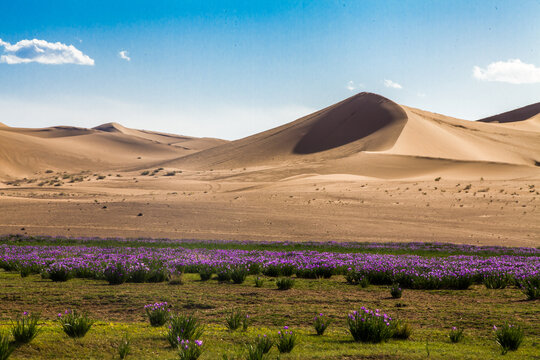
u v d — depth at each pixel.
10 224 50.31
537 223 49.91
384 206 62.38
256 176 121.19
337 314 11.09
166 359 6.92
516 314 11.18
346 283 17.08
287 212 58.69
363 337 8.37
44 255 23.27
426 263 20.53
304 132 188.88
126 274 16.36
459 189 74.94
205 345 7.75
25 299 12.41
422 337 8.82
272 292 14.52
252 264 19.78
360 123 183.25
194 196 77.94
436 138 156.00
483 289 15.76
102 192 98.25
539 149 159.50
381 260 21.41
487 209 58.19
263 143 188.25
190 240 36.97
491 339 8.70
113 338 8.05
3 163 176.88
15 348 7.01
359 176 103.12
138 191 99.62
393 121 172.75
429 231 46.31
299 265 19.52
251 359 6.68
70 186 112.19
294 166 130.75
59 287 14.82
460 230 46.97
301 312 11.25
